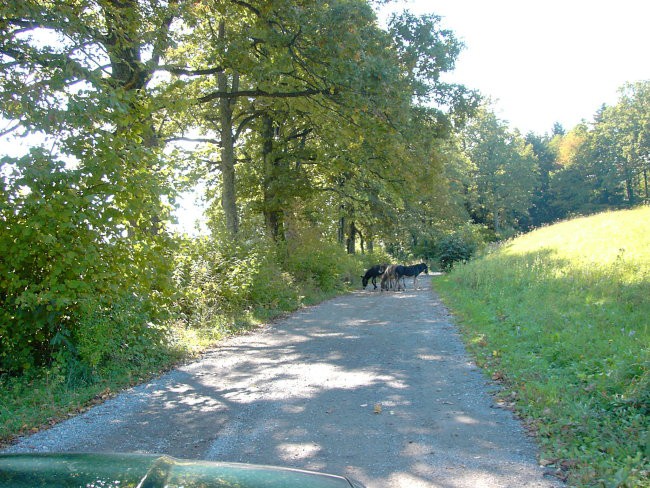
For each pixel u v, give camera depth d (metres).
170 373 9.90
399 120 17.83
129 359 10.03
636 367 6.80
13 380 8.56
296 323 16.80
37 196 8.55
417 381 8.20
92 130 9.45
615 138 83.50
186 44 21.48
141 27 14.70
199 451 5.53
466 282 22.11
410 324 14.73
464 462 4.91
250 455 5.33
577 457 4.79
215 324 14.84
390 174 23.83
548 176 99.06
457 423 6.07
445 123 21.66
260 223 33.03
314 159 29.16
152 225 10.73
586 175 87.31
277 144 29.28
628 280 12.20
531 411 6.22
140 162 9.98
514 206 82.81
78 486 2.02
